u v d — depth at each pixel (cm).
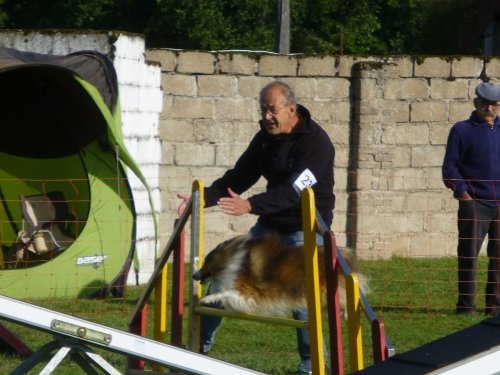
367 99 2720
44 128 2256
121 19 5100
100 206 2145
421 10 5688
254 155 1454
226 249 1350
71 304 2006
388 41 5666
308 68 2708
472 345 995
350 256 1366
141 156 2389
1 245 2256
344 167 2752
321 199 1401
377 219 2762
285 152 1399
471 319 1977
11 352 1532
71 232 2202
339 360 1230
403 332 1838
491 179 1988
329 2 5300
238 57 2677
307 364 1456
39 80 2159
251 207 1356
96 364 1090
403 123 2761
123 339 1073
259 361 1569
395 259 2748
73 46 2275
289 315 1434
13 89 2242
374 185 2755
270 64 2692
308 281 1248
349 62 2728
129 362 1388
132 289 2242
